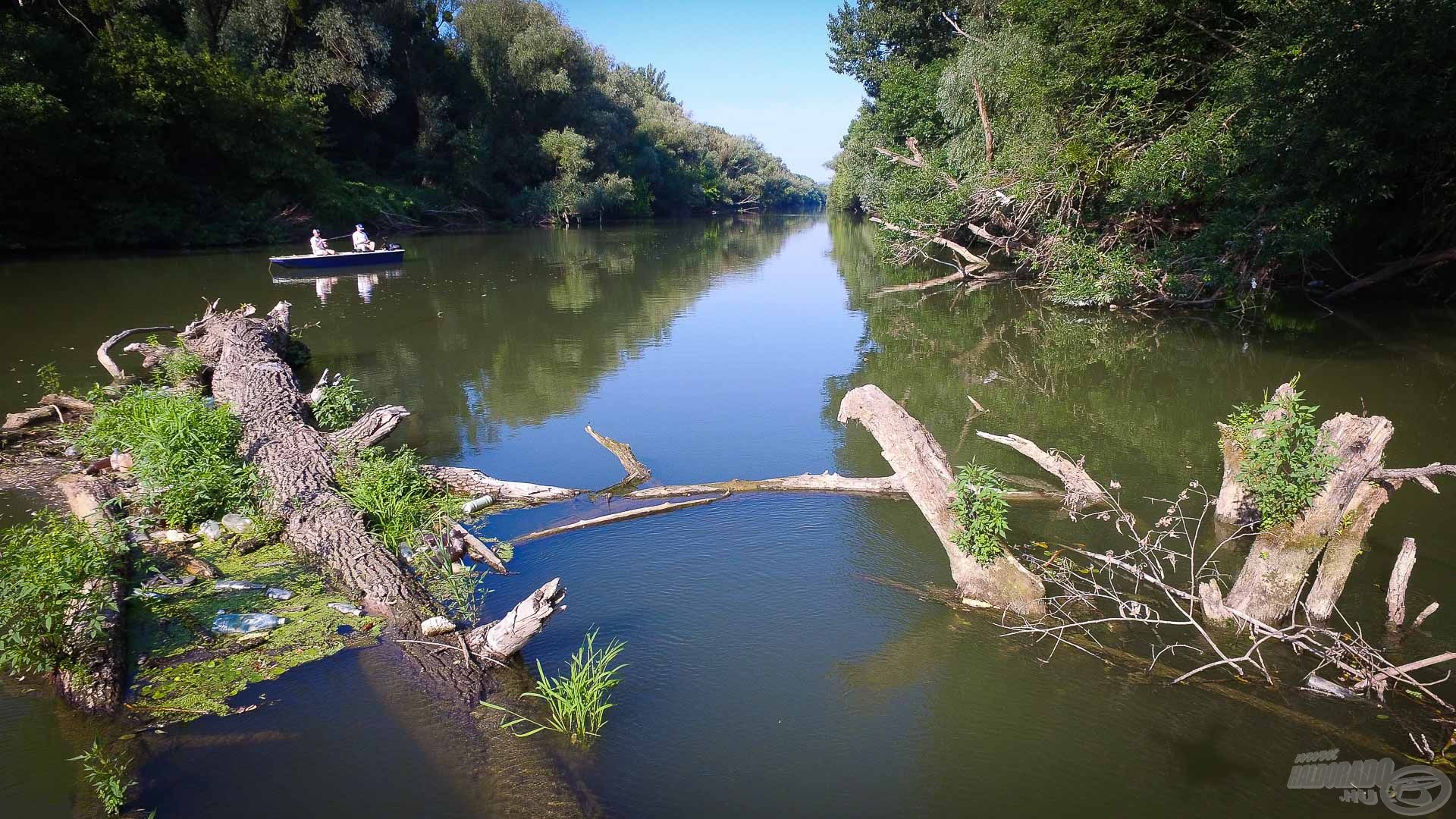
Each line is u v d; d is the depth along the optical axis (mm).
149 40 31094
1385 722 4551
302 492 6988
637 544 6793
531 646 5301
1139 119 17484
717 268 29094
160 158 29906
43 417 9445
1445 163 14945
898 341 15500
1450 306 16844
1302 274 18266
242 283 22172
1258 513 6828
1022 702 4789
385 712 4555
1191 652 5270
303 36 40969
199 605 5578
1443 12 12391
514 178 52031
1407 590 5859
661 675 5027
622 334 16266
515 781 4059
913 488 6219
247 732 4371
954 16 37594
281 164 34531
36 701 4641
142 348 11938
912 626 5609
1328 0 13422
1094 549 6684
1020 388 11789
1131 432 9633
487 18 49562
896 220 26828
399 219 42250
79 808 3854
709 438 9602
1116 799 4039
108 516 6172
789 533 7020
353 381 11992
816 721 4621
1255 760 4285
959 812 3955
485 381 12320
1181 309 17609
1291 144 14047
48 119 25562
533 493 7672
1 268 24234
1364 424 5527
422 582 6066
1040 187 19547
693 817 3916
